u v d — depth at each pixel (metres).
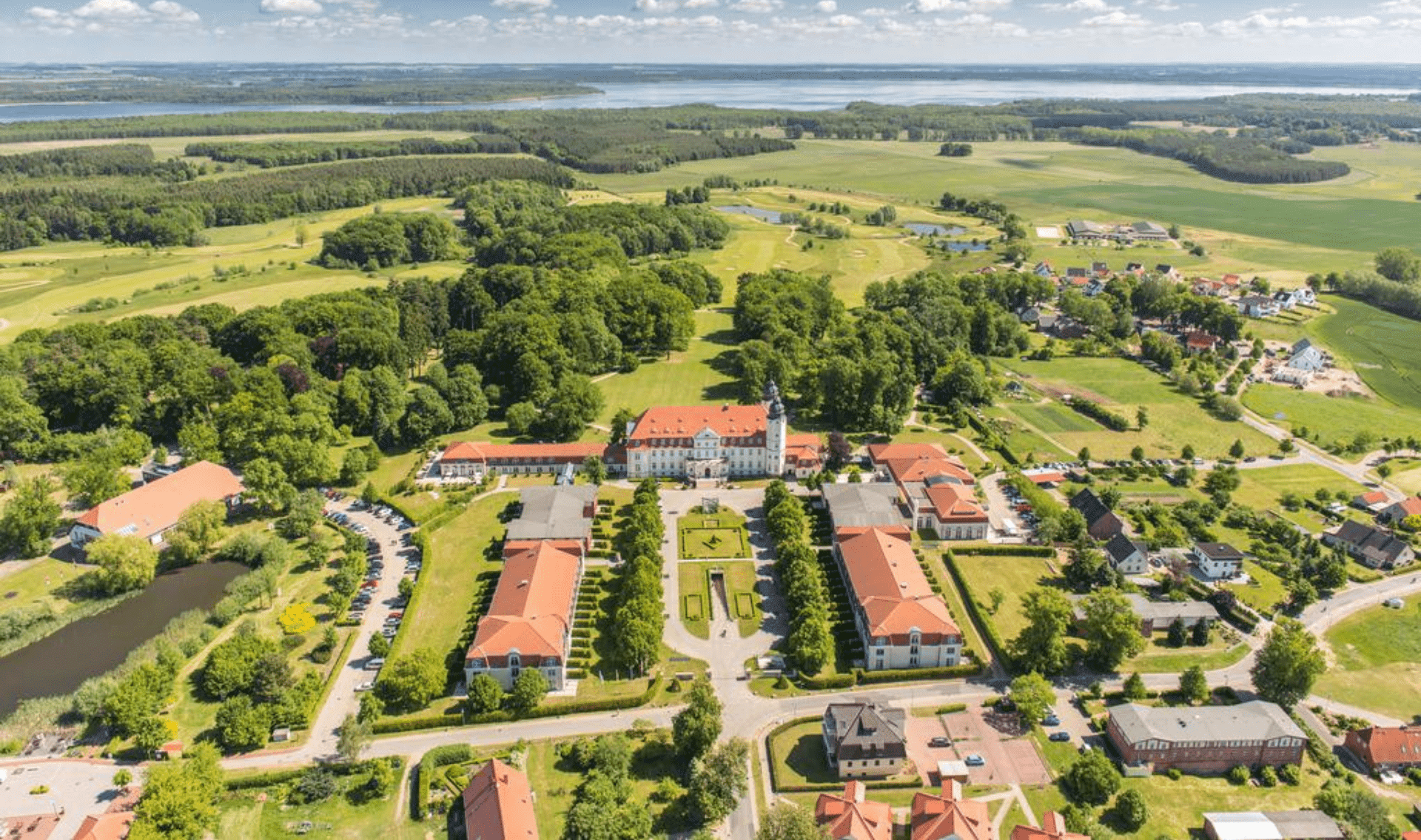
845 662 194.00
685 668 190.75
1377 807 148.12
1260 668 182.38
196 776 151.62
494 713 175.12
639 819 148.50
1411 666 190.50
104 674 189.88
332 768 161.75
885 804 151.38
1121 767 163.12
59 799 156.00
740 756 157.50
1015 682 175.75
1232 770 162.25
